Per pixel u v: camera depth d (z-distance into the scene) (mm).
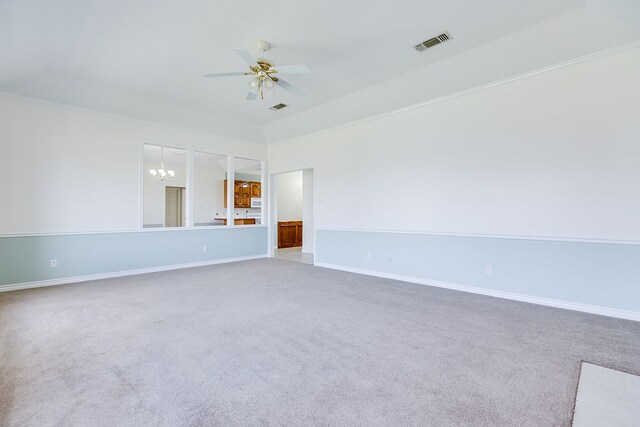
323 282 4664
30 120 4234
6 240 4082
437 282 4406
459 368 2113
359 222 5402
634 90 2982
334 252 5836
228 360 2225
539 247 3543
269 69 3256
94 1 2549
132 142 5168
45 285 4363
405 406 1708
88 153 4711
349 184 5562
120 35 3121
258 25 2990
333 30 3094
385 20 2949
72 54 3506
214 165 9375
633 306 3006
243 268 5805
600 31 2932
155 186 9039
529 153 3600
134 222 5195
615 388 1871
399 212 4840
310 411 1665
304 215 8219
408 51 3521
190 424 1558
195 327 2848
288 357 2275
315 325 2900
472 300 3711
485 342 2521
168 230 5629
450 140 4258
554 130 3428
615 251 3096
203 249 6125
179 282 4621
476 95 4004
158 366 2131
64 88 4246
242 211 10109
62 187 4492
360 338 2609
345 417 1618
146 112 5137
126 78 4168
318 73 4062
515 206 3709
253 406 1708
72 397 1768
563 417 1614
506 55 3447
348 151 5578
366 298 3801
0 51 3053
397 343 2510
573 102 3307
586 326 2846
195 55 3561
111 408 1674
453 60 3703
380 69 3953
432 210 4457
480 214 3990
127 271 5125
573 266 3328
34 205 4273
